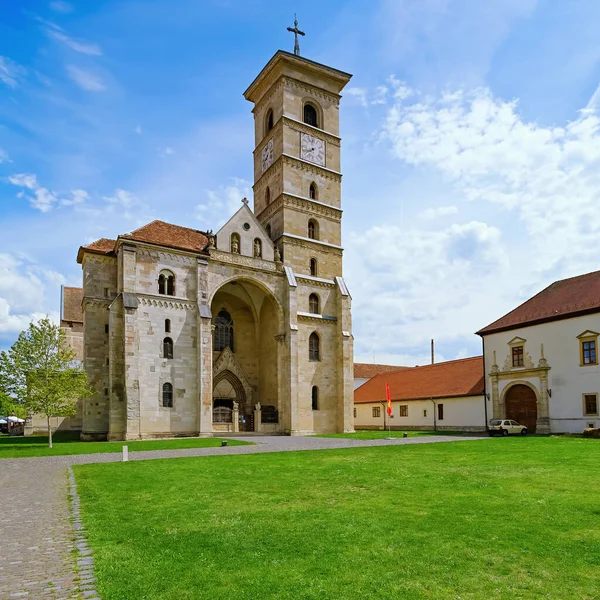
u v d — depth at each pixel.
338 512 12.58
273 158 62.19
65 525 12.16
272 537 10.48
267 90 65.44
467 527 10.94
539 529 10.71
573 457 23.69
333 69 64.75
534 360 48.00
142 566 8.91
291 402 53.53
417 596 7.46
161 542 10.34
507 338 51.06
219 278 52.50
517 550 9.40
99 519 12.46
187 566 8.85
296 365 54.84
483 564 8.71
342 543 9.96
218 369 58.22
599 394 42.16
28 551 10.08
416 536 10.33
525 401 49.09
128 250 47.19
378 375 84.00
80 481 18.73
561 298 48.53
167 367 47.72
